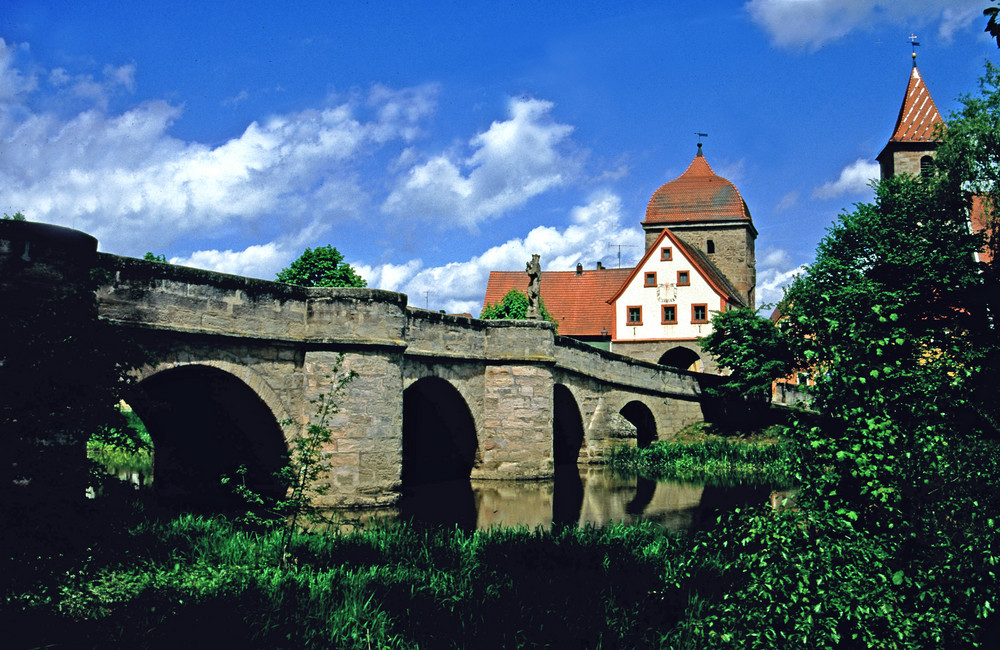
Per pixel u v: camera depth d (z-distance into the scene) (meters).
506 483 24.17
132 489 7.20
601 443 30.95
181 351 14.40
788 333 7.84
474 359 24.31
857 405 7.11
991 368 7.92
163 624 7.90
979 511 6.75
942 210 29.12
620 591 10.09
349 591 9.37
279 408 16.50
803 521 7.17
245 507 17.44
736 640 7.05
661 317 49.50
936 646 6.56
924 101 46.75
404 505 18.33
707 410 38.25
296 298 17.05
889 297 7.46
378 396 17.66
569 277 58.03
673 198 57.59
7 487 6.32
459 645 8.15
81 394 6.62
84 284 7.09
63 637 7.29
